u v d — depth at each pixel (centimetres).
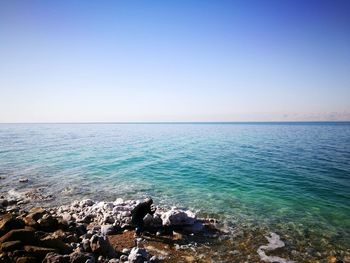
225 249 959
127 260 806
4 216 888
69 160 3281
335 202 1606
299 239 1073
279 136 8094
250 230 1158
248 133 10225
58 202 1588
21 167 2781
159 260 849
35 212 1042
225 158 3459
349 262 896
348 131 11044
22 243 745
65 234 926
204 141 6475
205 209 1459
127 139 7325
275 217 1338
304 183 2091
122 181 2172
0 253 685
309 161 3180
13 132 11100
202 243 1002
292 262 881
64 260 698
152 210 1323
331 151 4119
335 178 2262
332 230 1177
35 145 5147
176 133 11019
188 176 2370
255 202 1599
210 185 2036
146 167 2820
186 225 1141
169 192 1833
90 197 1706
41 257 715
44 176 2345
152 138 7769
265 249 973
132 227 1114
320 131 11288
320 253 956
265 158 3434
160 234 1056
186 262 844
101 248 813
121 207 1316
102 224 1157
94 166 2877
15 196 1703
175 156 3669
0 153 3838
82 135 9388
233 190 1891
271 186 1998
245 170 2644
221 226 1199
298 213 1405
